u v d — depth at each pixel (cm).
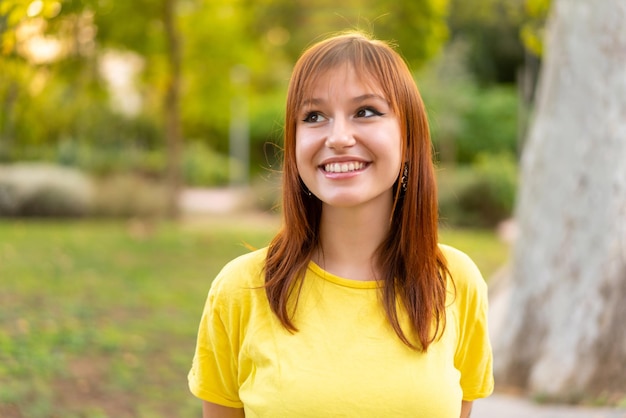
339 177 147
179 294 771
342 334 148
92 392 462
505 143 2102
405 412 144
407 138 156
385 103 149
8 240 1030
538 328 473
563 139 460
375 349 146
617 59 438
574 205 457
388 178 149
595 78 443
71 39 728
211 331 158
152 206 1471
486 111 2100
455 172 1597
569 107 455
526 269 482
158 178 1833
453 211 1503
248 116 2527
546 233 470
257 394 148
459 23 2027
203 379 163
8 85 545
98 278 811
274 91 2452
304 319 150
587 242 454
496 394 471
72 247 1004
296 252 154
